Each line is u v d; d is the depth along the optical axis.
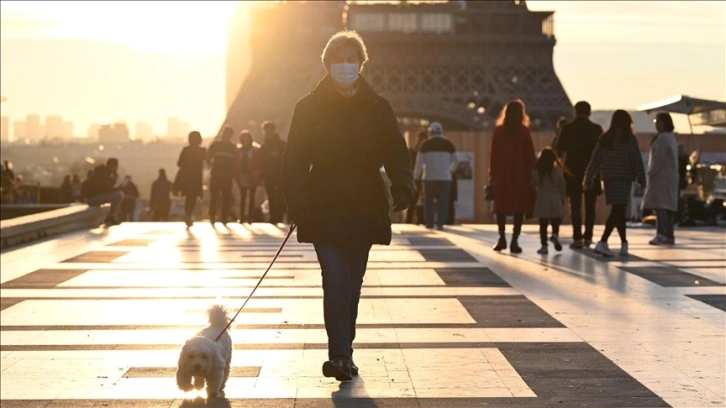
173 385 13.67
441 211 40.53
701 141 48.41
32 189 70.50
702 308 19.78
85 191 44.00
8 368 14.90
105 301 21.17
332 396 12.92
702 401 12.61
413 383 13.63
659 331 17.34
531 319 18.58
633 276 24.67
